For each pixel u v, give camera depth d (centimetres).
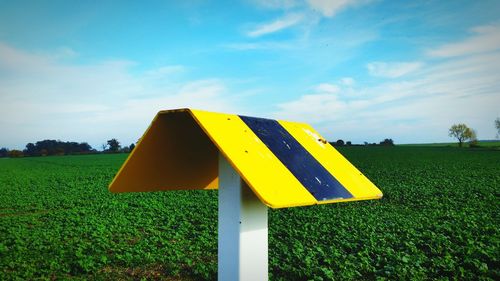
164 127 370
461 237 956
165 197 1970
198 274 711
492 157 5447
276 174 333
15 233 1105
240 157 318
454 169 3619
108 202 1850
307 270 708
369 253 856
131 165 398
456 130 11688
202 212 1463
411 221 1238
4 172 4431
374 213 1410
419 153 6819
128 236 1070
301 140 439
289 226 1124
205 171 476
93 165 5472
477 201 1712
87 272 746
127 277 714
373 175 3139
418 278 684
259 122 407
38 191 2450
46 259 821
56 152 11656
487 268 722
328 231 1058
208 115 346
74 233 1103
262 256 368
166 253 867
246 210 353
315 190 351
